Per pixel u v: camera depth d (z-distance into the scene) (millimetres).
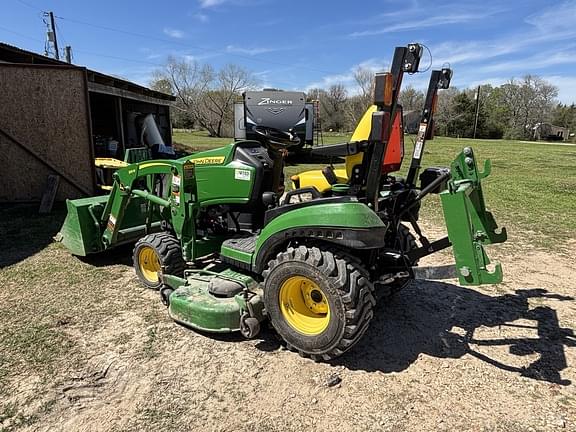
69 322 3551
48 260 5035
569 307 3818
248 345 3182
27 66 7801
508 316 3652
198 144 25234
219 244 4094
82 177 8352
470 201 3062
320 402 2572
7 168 8125
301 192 3371
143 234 5137
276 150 3811
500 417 2434
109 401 2604
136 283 4375
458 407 2520
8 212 7410
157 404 2566
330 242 2912
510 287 4281
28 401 2596
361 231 2682
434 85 3391
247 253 3453
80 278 4500
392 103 2820
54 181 7836
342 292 2693
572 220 7059
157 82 49531
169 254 3975
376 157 2855
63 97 8023
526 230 6461
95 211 4902
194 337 3295
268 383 2748
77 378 2811
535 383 2732
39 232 6164
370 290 2775
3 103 7855
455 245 2789
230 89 43469
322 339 2836
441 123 59375
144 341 3244
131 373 2857
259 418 2447
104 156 11797
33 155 8117
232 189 3703
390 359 3008
